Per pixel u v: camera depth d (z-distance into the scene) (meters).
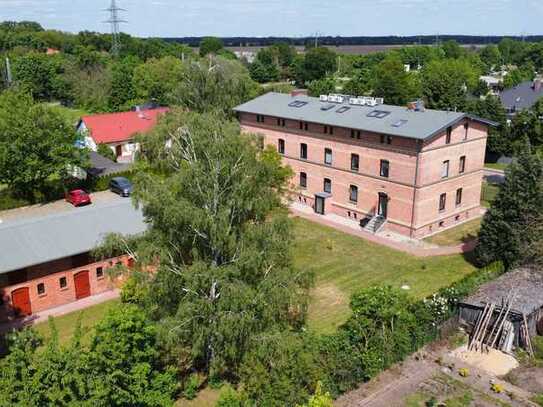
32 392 20.73
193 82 68.69
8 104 57.62
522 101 100.56
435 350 31.88
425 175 48.00
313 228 52.81
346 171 54.22
